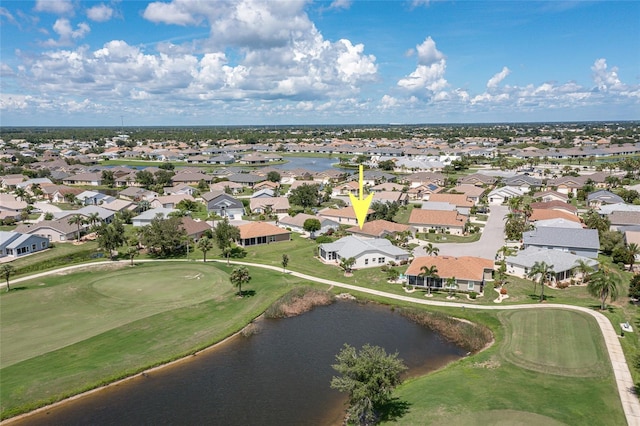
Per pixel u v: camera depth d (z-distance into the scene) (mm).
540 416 41219
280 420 44094
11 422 43812
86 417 44562
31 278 85375
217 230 100500
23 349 56812
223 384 50469
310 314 70875
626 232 97875
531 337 58000
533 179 184625
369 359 41062
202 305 71688
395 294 77062
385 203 141625
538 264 73875
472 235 116500
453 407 43344
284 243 111875
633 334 57938
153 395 48281
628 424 39969
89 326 63719
